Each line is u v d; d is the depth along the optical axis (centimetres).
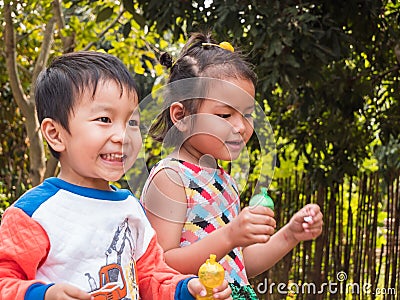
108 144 185
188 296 184
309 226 235
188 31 431
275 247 243
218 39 422
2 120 736
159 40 715
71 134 185
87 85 184
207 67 229
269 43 397
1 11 535
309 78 420
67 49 639
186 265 211
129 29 488
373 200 544
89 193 188
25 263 176
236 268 233
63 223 181
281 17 400
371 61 493
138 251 199
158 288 192
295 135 528
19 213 179
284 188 573
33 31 700
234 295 229
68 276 180
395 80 512
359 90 497
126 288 187
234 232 205
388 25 470
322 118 520
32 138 623
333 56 410
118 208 192
